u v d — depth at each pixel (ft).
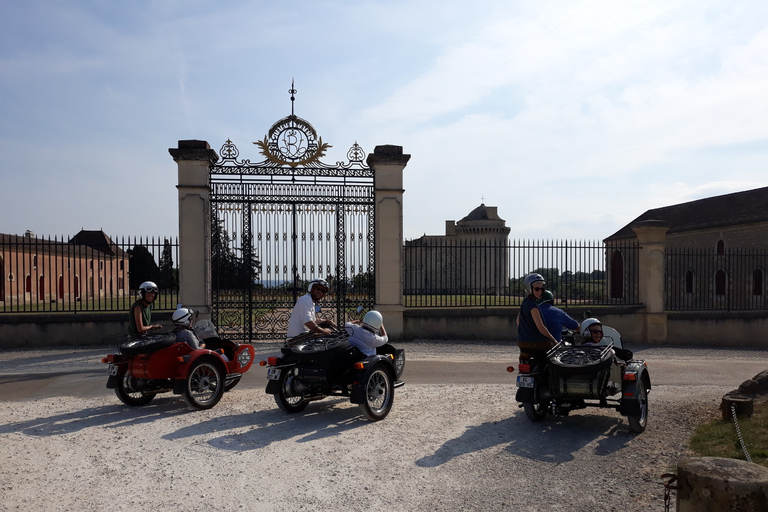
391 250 48.83
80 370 36.17
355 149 48.88
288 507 14.98
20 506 15.01
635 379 21.89
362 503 15.23
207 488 16.29
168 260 46.14
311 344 24.70
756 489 10.57
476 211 202.90
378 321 25.30
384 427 22.82
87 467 18.03
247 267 47.34
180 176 46.24
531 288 23.76
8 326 45.16
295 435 21.65
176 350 25.73
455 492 15.98
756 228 105.40
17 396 28.63
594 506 14.98
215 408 26.13
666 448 20.04
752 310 56.85
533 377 22.70
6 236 107.65
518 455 19.29
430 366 37.86
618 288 117.60
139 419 24.04
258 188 47.52
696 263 118.42
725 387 31.81
